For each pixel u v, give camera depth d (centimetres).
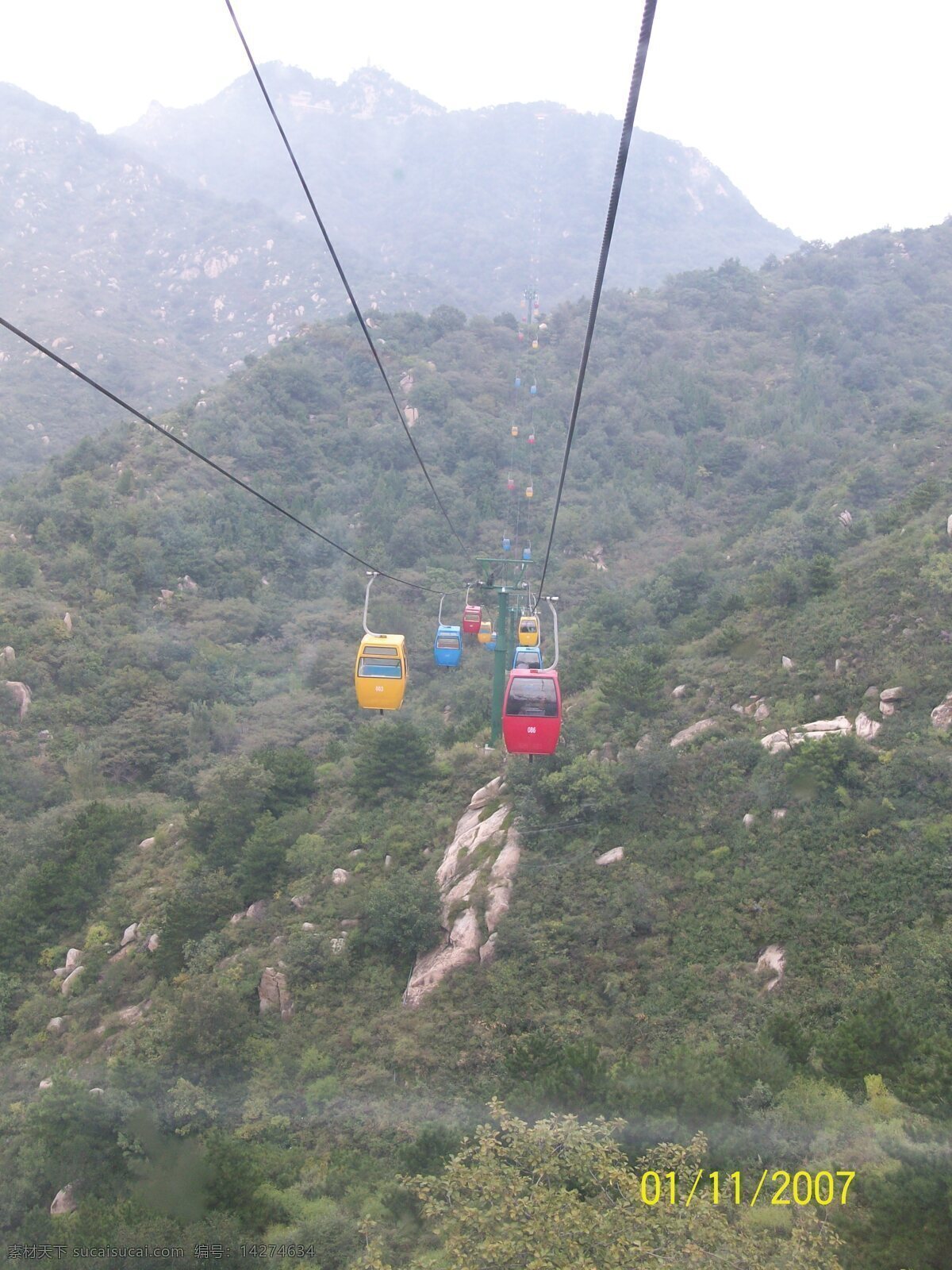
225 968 3484
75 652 7212
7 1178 2616
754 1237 1397
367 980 3294
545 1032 2788
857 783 3378
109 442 10994
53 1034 3541
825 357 15200
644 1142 1905
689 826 3506
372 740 4847
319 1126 2647
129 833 4916
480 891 3409
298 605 9150
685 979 2845
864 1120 1839
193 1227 2047
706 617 5925
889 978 2572
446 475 12050
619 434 13100
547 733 2431
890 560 4944
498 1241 1287
